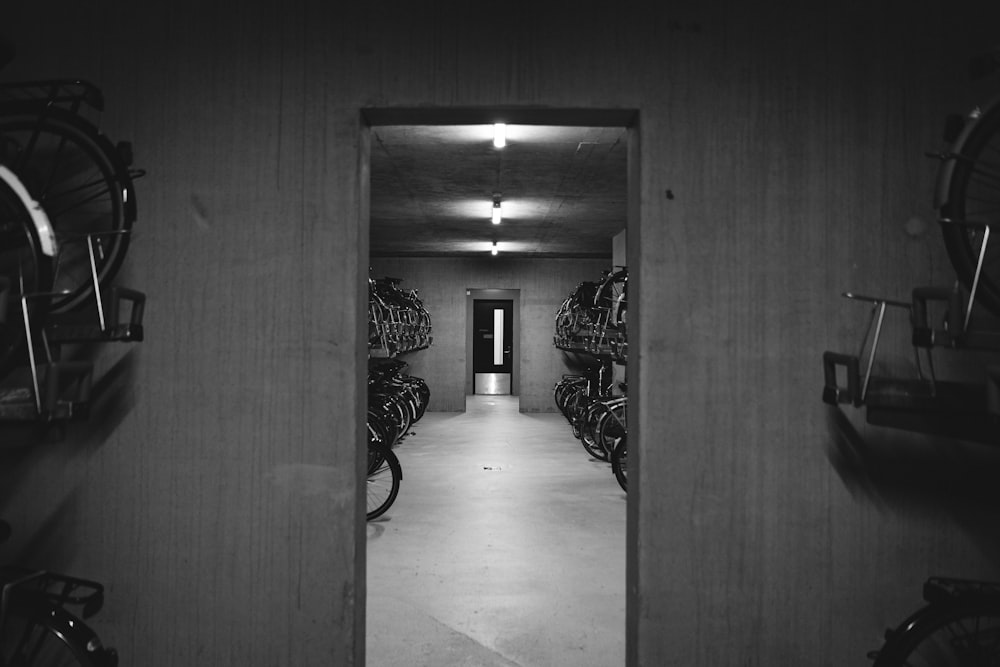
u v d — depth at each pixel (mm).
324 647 2172
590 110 2203
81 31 2223
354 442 2174
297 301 2186
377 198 6703
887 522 2193
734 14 2199
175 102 2207
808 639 2178
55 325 1900
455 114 2248
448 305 12062
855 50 2205
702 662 2172
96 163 2113
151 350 2201
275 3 2207
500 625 2969
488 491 5672
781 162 2191
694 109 2188
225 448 2189
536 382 11984
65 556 2201
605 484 5965
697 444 2176
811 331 2188
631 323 2289
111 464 2201
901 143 2205
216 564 2188
